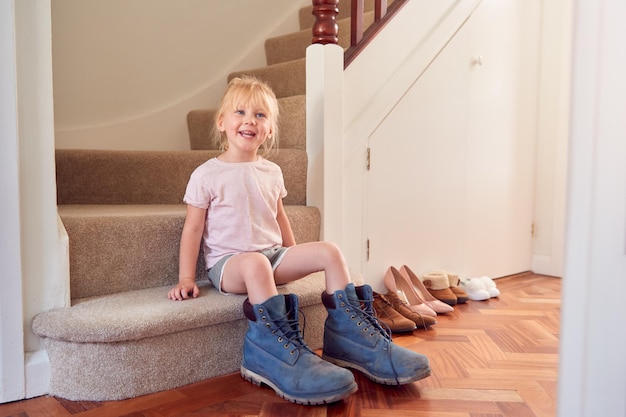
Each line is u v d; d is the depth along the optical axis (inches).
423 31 83.4
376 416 42.6
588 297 20.6
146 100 94.0
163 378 47.4
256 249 56.7
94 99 88.1
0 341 44.3
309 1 116.2
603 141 20.0
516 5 96.9
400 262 82.3
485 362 54.7
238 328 52.5
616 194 19.8
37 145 46.4
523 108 100.2
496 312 75.0
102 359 44.8
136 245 55.1
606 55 19.7
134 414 42.8
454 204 89.4
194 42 99.6
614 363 20.1
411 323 64.1
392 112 79.9
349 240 76.1
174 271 58.0
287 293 54.7
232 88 59.1
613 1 19.5
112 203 72.0
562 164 100.1
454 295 78.8
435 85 85.2
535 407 44.1
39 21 45.6
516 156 99.7
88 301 50.7
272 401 45.6
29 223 46.5
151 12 93.7
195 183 55.1
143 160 72.6
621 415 20.0
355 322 51.3
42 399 45.6
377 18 79.5
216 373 51.0
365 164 77.2
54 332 44.4
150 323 45.4
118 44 90.1
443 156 87.0
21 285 45.2
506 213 98.9
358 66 75.7
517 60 98.1
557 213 100.7
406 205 82.6
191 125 94.3
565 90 99.0
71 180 70.1
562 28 99.0
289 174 72.9
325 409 43.9
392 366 48.2
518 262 102.7
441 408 44.1
